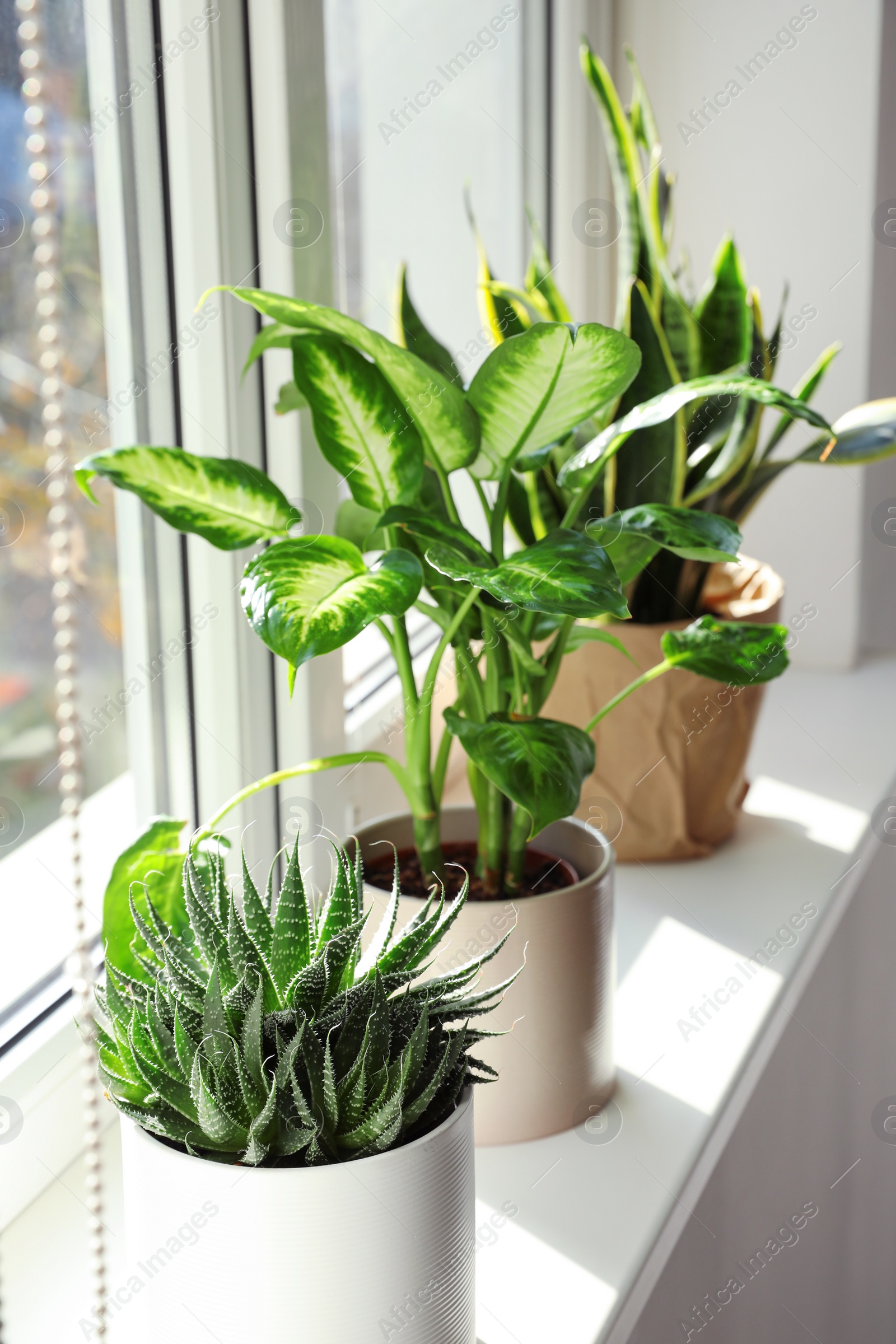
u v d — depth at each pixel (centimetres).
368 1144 42
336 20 114
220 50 68
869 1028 140
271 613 46
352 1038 42
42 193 49
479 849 72
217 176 70
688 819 98
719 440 94
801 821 110
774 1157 99
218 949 44
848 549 150
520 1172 64
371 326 129
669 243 109
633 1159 65
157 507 56
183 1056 41
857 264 139
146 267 73
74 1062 64
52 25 65
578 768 59
